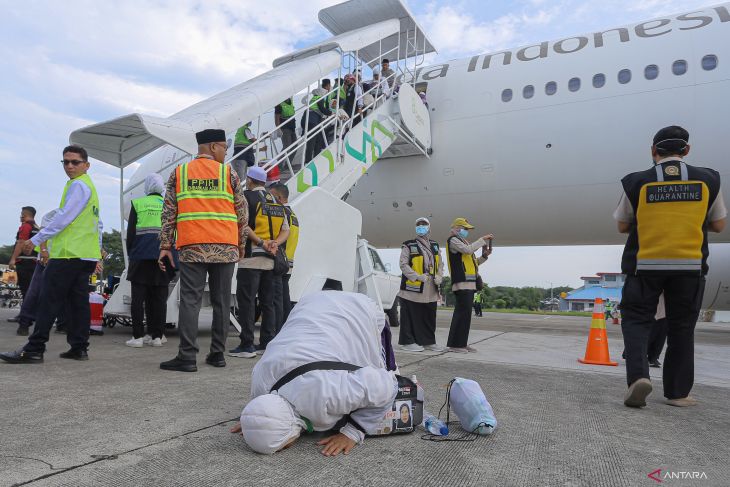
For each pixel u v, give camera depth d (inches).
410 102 337.7
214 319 147.9
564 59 350.3
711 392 141.8
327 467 69.7
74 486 59.6
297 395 76.0
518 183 356.5
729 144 300.0
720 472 73.7
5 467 64.8
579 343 274.1
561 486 65.9
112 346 190.4
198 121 200.1
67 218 141.3
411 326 215.9
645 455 80.6
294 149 263.7
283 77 241.0
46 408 94.3
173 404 100.6
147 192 203.2
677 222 114.2
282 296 194.4
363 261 287.4
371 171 402.9
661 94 315.3
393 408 84.2
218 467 68.1
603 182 332.8
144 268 191.6
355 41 289.0
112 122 204.5
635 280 120.8
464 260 216.5
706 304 516.7
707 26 319.3
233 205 145.0
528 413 107.1
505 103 358.0
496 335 319.3
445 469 70.6
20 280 273.1
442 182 379.9
